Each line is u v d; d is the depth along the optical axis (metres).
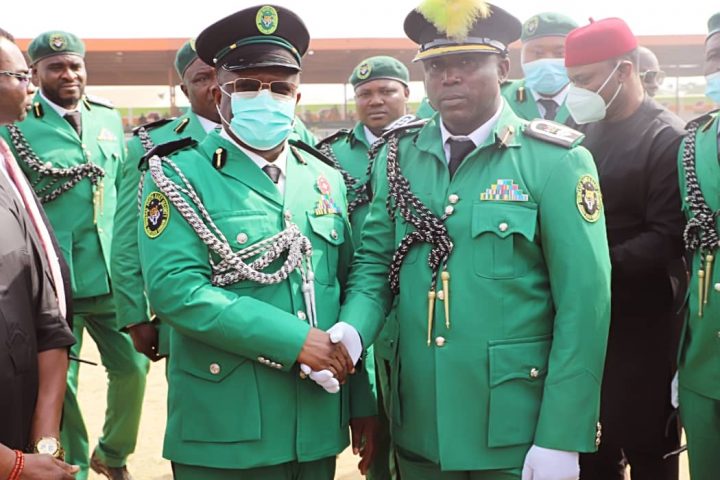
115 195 4.50
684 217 2.89
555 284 2.29
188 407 2.37
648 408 3.05
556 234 2.26
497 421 2.29
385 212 2.60
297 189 2.48
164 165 2.37
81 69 4.38
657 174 2.92
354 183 3.97
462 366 2.31
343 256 2.65
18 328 2.03
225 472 2.34
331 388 2.26
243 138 2.36
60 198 4.23
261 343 2.22
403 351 2.46
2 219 2.05
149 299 2.30
